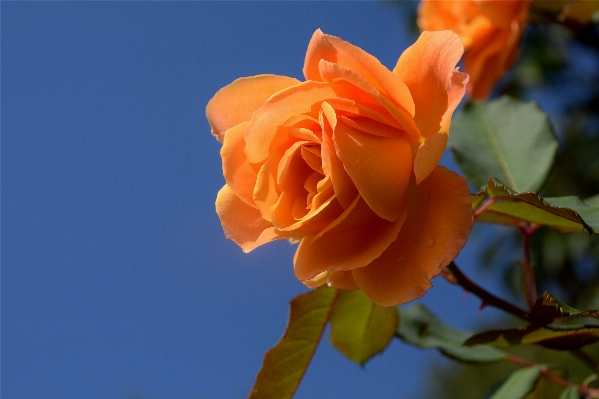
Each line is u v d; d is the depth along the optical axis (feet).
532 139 2.07
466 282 1.90
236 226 1.85
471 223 1.72
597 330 1.81
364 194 1.72
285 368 1.92
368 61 1.74
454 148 2.09
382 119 1.75
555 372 2.09
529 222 1.97
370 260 1.73
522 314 1.89
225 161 1.83
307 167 1.81
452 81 1.74
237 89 1.86
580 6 2.15
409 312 2.18
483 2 2.17
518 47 2.22
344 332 2.04
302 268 1.77
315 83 1.76
